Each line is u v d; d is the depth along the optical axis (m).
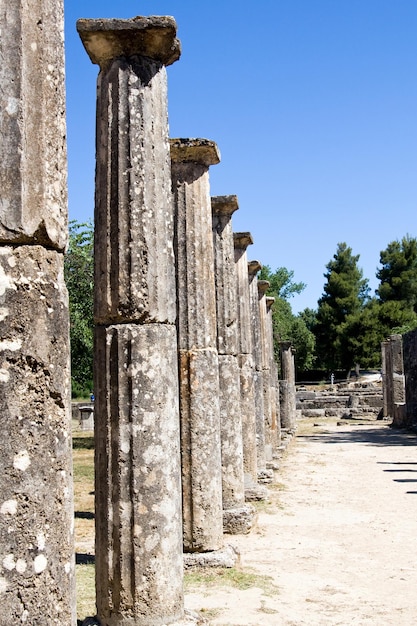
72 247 26.44
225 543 10.88
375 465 23.31
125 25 7.17
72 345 27.45
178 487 7.24
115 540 6.97
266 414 22.30
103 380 7.13
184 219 10.43
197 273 10.39
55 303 3.87
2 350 3.66
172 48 7.41
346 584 9.84
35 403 3.71
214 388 10.48
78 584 9.13
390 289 81.88
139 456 6.97
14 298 3.72
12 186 3.75
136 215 7.10
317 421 46.56
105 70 7.42
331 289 78.69
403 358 41.78
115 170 7.18
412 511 15.20
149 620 6.88
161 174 7.32
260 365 19.16
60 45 4.14
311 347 75.12
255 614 8.39
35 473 3.66
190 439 10.27
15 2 3.85
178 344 10.37
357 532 13.14
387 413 45.97
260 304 22.80
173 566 7.06
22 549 3.58
